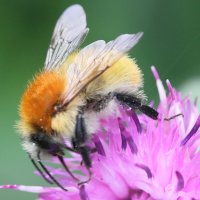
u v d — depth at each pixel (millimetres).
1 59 150
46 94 120
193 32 146
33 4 151
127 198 124
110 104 124
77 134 121
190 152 125
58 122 120
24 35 151
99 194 124
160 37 148
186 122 127
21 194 142
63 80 121
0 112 148
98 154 123
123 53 119
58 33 129
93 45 123
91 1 151
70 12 130
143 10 149
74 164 128
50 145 121
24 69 150
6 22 151
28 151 121
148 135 124
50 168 127
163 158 122
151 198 123
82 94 122
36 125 120
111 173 123
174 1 147
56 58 128
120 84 124
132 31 149
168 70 145
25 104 121
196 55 144
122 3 150
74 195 124
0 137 146
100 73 120
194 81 139
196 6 146
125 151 124
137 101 123
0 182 143
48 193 126
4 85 149
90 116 123
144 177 122
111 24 150
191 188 122
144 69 147
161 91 129
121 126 123
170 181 122
